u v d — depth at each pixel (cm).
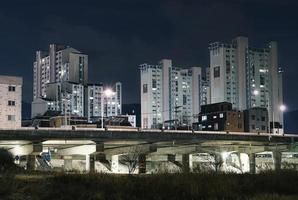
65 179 3922
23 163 13062
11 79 13862
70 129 11931
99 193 3195
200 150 14575
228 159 14888
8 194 3128
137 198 3147
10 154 9425
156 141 13350
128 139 12850
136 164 13125
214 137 14250
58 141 12325
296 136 16275
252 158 15788
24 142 11700
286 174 4078
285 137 15975
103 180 3784
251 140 15062
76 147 12788
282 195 3341
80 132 12069
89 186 3588
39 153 11812
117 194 3192
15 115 13838
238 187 3538
